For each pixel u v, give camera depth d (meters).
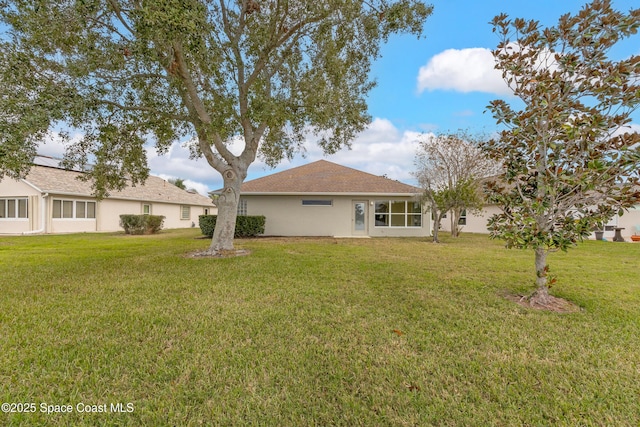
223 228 8.66
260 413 2.05
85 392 2.25
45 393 2.23
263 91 7.92
